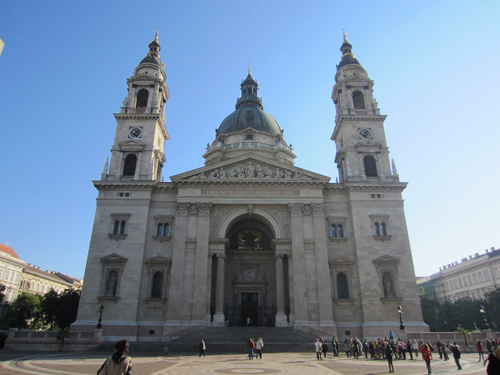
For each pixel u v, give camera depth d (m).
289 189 57.22
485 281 119.19
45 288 118.38
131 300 50.81
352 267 54.00
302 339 44.88
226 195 56.41
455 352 27.73
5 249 108.00
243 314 58.78
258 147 79.06
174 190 57.78
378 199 57.44
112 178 58.81
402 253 54.59
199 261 52.38
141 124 62.69
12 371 23.78
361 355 41.31
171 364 29.34
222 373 23.89
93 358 33.94
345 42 75.38
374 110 65.75
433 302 107.25
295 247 53.56
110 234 53.97
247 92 98.25
